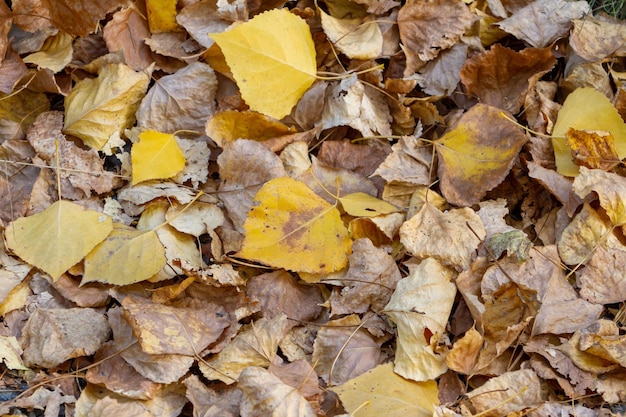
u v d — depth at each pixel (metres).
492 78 0.97
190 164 0.93
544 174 0.93
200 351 0.87
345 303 0.89
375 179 0.95
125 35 0.96
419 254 0.90
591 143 0.93
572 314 0.89
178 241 0.91
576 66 0.98
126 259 0.89
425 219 0.91
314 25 0.97
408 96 0.98
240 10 0.96
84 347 0.87
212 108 0.95
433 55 0.98
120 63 0.94
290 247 0.90
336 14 0.99
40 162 0.93
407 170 0.94
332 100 0.95
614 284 0.90
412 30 0.98
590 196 0.91
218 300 0.89
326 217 0.91
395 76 0.99
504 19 0.99
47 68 0.93
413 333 0.87
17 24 0.95
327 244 0.90
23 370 0.87
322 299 0.91
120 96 0.93
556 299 0.89
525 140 0.92
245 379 0.84
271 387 0.83
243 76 0.92
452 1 0.98
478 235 0.91
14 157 0.94
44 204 0.92
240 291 0.89
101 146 0.93
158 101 0.95
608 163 0.93
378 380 0.86
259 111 0.93
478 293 0.90
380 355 0.89
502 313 0.89
